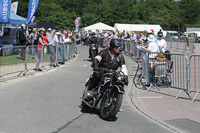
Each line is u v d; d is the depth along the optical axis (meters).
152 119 5.64
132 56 18.69
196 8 79.94
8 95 7.34
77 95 7.55
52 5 69.38
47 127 4.91
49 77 10.43
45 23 34.03
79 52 22.98
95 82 5.55
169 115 5.91
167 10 88.12
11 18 17.12
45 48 12.29
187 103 6.94
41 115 5.62
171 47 27.80
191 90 7.44
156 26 46.19
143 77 9.83
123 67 5.53
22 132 4.62
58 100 6.92
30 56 10.97
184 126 5.17
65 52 15.26
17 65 10.12
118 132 4.77
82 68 13.16
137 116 5.82
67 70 12.40
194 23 79.38
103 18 73.38
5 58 9.40
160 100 7.25
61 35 15.20
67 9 80.81
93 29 42.44
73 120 5.36
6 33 17.95
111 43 5.42
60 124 5.10
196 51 24.73
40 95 7.41
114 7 75.06
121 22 74.38
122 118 5.63
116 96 5.18
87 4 83.50
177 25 80.88
